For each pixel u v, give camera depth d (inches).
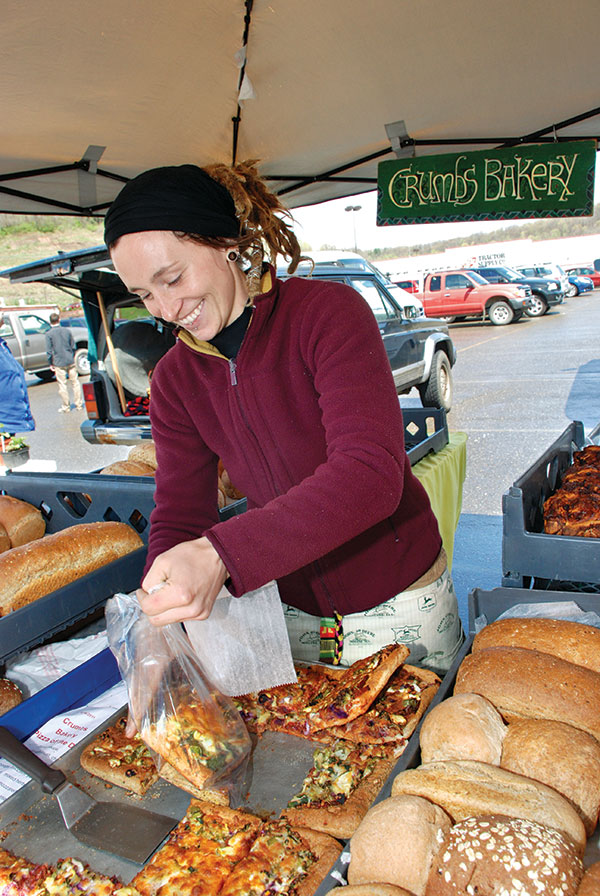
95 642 61.4
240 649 46.4
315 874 34.7
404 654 48.5
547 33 107.5
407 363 311.4
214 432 53.8
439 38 107.4
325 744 44.8
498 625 46.9
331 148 157.2
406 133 149.4
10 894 35.3
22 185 151.7
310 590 59.0
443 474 118.2
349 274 294.7
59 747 46.8
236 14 95.3
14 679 57.2
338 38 105.3
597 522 71.0
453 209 156.9
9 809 41.1
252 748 45.3
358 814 38.1
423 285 815.7
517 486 63.8
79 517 88.4
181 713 42.6
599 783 34.2
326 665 52.6
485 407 372.8
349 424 41.5
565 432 99.6
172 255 40.5
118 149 139.6
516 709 39.4
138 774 42.7
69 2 83.0
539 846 28.9
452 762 35.1
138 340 277.9
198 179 41.5
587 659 42.5
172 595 35.4
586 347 554.6
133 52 99.7
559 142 148.3
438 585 60.1
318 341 45.3
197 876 35.2
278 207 51.1
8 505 86.0
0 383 282.5
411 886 29.3
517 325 765.3
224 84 117.7
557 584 68.6
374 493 39.3
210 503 57.9
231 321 48.5
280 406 49.1
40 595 65.9
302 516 37.9
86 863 37.2
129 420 272.8
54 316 493.0
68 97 110.0
